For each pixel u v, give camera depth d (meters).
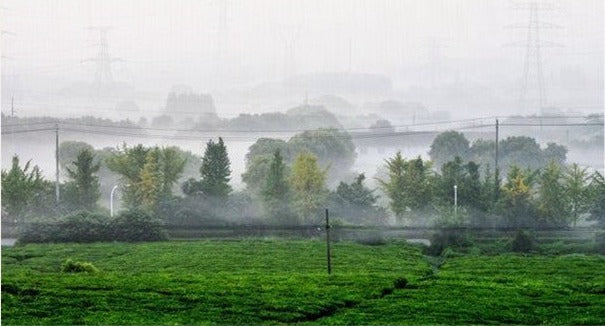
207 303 110.62
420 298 117.88
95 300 109.94
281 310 107.88
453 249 180.12
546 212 198.75
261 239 192.62
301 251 176.25
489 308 110.81
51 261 162.25
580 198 199.25
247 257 168.25
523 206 199.75
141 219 191.62
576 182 199.88
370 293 120.69
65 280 123.69
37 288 115.31
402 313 107.81
